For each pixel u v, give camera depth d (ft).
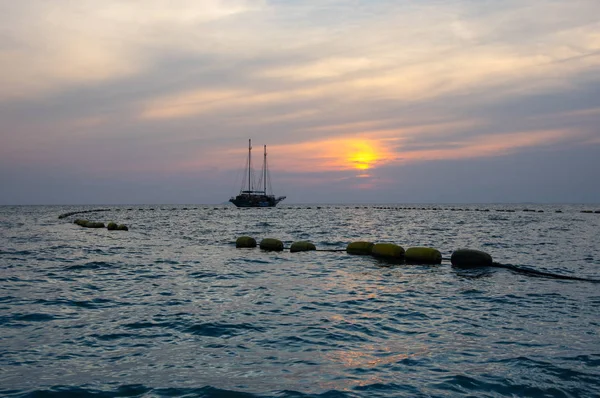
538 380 21.88
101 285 48.44
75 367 23.67
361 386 21.04
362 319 33.94
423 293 44.16
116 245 94.89
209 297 42.29
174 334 29.94
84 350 26.53
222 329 31.14
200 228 162.40
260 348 26.96
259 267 62.59
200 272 58.08
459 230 147.54
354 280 51.75
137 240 108.06
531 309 37.45
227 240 110.63
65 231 137.18
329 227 167.12
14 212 381.19
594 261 70.23
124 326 31.83
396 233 134.62
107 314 35.40
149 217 269.23
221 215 303.68
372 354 25.85
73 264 64.75
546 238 114.32
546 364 24.14
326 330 30.86
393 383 21.42
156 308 37.58
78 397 19.83
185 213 346.95
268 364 24.20
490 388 20.88
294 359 25.02
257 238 117.39
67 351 26.32
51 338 28.86
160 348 26.99
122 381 21.77
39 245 93.45
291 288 46.85
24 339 28.55
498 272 57.41
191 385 21.26
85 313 35.68
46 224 180.34
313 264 65.41
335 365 24.00
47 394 20.12
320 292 44.75
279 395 20.02
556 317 34.73
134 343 27.96
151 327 31.63
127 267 62.28
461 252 62.44
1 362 24.29
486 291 45.21
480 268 60.44
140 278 53.26
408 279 52.39
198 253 79.87
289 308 37.65
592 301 40.65
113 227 142.10
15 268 60.59
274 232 140.67
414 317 34.60
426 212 362.53
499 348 26.96
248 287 47.50
